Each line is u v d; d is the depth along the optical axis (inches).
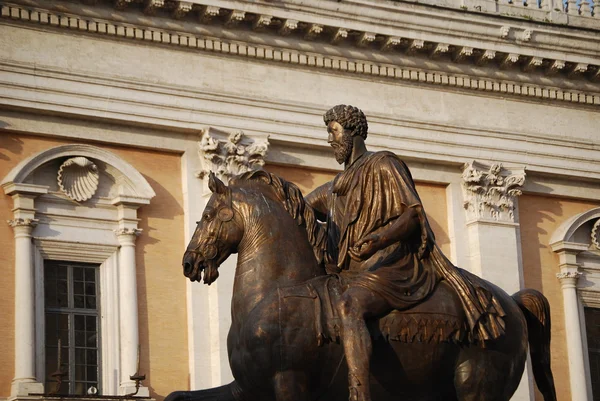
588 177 1690.5
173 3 1456.7
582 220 1691.7
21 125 1411.2
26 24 1414.9
